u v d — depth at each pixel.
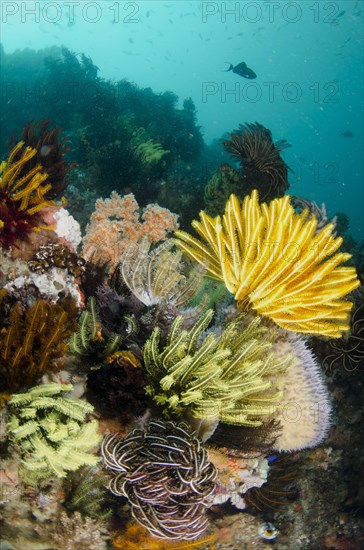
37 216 0.85
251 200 0.87
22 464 0.68
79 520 0.72
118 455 0.67
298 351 0.93
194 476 0.65
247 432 0.81
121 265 0.89
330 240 0.85
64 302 0.81
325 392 0.97
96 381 0.74
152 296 0.86
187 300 0.89
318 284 0.88
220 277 0.98
